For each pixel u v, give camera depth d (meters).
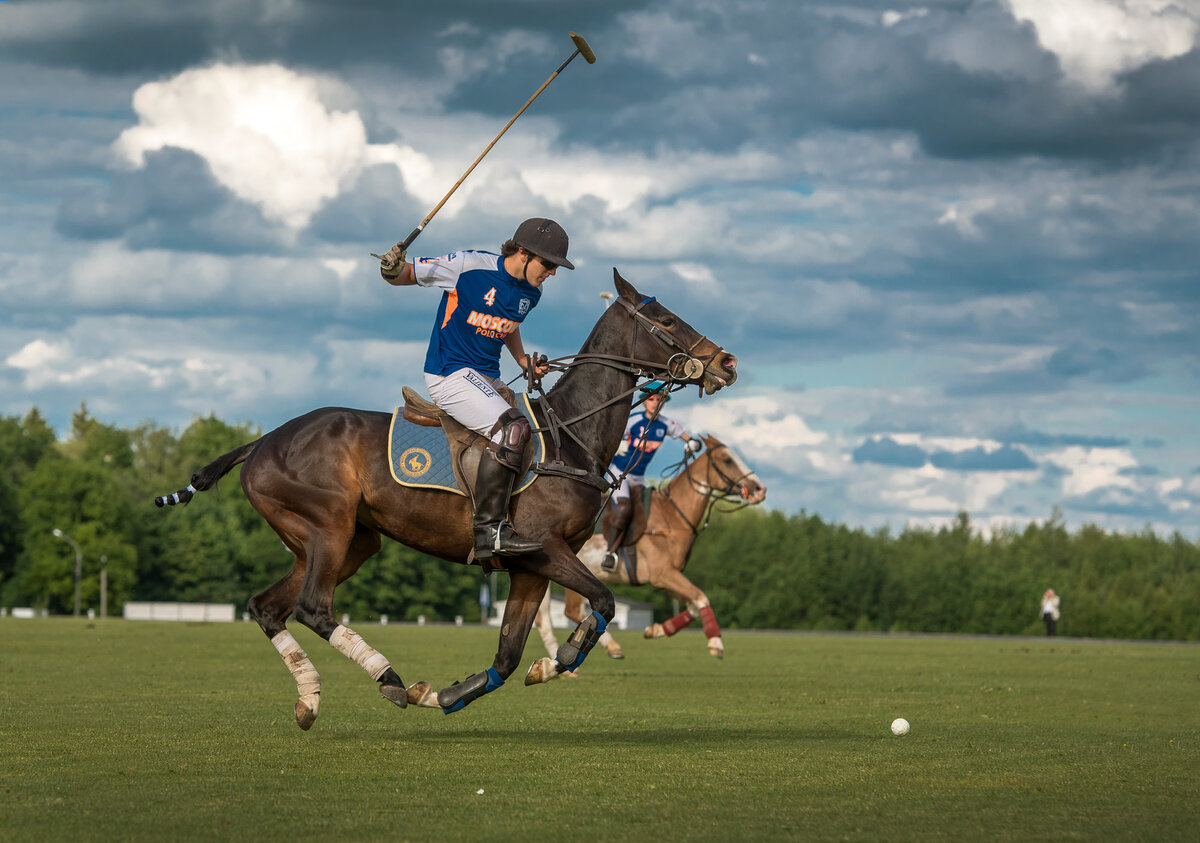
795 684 13.96
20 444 104.50
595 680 14.31
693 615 16.17
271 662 16.67
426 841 4.77
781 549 82.88
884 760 7.14
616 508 15.77
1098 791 6.07
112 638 25.58
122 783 6.03
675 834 4.94
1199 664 19.83
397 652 20.66
